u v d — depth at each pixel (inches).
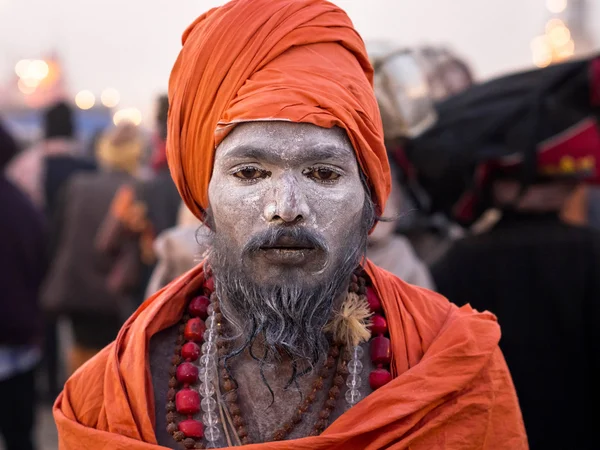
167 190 159.0
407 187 111.9
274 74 50.6
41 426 189.9
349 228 51.1
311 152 49.5
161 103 134.7
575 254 97.0
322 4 53.1
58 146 217.6
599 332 94.7
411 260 94.9
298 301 50.3
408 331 55.4
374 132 52.3
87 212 176.4
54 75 531.8
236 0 53.3
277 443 49.8
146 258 164.6
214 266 53.7
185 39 56.4
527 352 96.3
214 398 54.7
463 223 110.1
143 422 52.2
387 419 51.0
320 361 54.7
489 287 99.0
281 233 49.3
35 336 147.0
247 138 49.8
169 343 56.9
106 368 54.5
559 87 101.5
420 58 95.6
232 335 55.3
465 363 53.3
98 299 174.2
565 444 95.5
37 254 149.9
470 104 106.4
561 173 98.3
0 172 152.7
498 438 54.7
